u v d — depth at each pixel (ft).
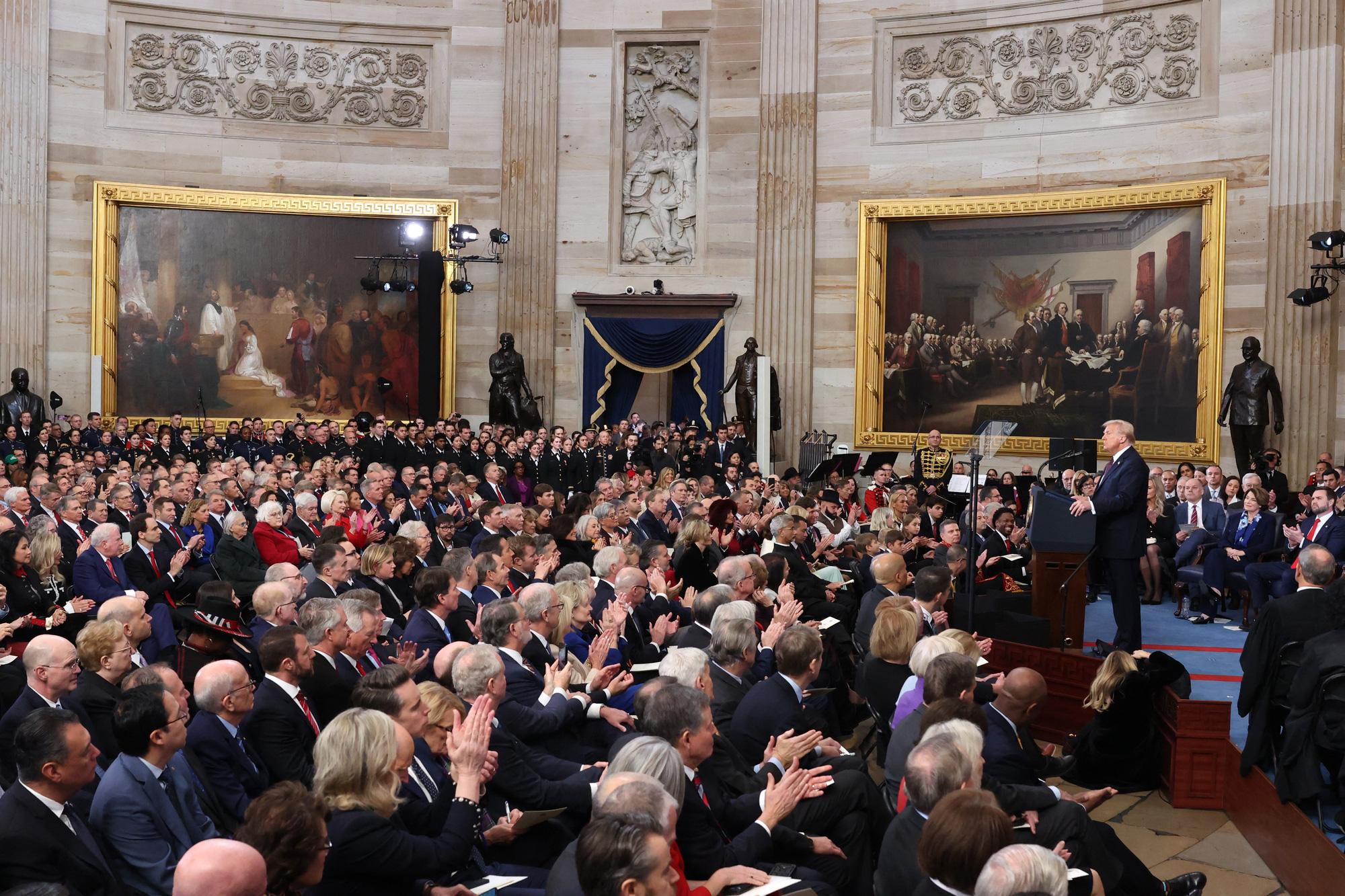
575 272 73.31
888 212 68.08
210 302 71.15
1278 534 42.09
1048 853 10.09
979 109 66.95
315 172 72.59
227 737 16.75
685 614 28.91
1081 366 63.62
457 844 13.80
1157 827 22.71
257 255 71.72
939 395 67.67
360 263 72.79
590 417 72.79
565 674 19.34
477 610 25.91
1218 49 59.57
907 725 17.79
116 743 17.83
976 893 10.10
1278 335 57.11
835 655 28.02
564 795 16.21
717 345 71.67
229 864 9.82
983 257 66.49
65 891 10.53
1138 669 24.32
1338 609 20.45
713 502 36.76
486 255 73.46
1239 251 58.75
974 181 66.95
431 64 73.56
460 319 73.36
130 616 20.30
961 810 11.23
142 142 70.18
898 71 68.90
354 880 13.26
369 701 15.60
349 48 72.79
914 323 68.33
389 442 62.95
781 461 70.33
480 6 73.20
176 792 15.20
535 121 72.59
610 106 72.90
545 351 72.74
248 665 21.61
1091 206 62.80
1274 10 57.41
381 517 38.63
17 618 25.91
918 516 38.60
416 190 73.41
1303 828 19.12
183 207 70.44
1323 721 19.83
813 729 19.30
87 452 55.16
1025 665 30.01
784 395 70.38
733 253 72.23
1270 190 57.47
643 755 13.16
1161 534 46.47
